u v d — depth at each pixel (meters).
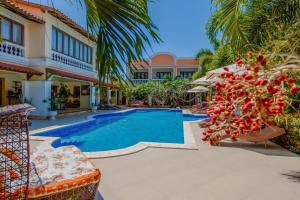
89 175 3.46
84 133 13.98
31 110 2.69
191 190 4.30
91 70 24.33
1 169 2.65
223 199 3.94
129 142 11.59
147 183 4.63
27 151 2.65
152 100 35.19
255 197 4.02
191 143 8.23
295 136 7.41
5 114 2.46
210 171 5.37
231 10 4.25
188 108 30.88
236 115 2.38
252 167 5.68
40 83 16.08
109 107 27.25
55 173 3.51
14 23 15.02
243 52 4.28
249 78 2.08
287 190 4.32
